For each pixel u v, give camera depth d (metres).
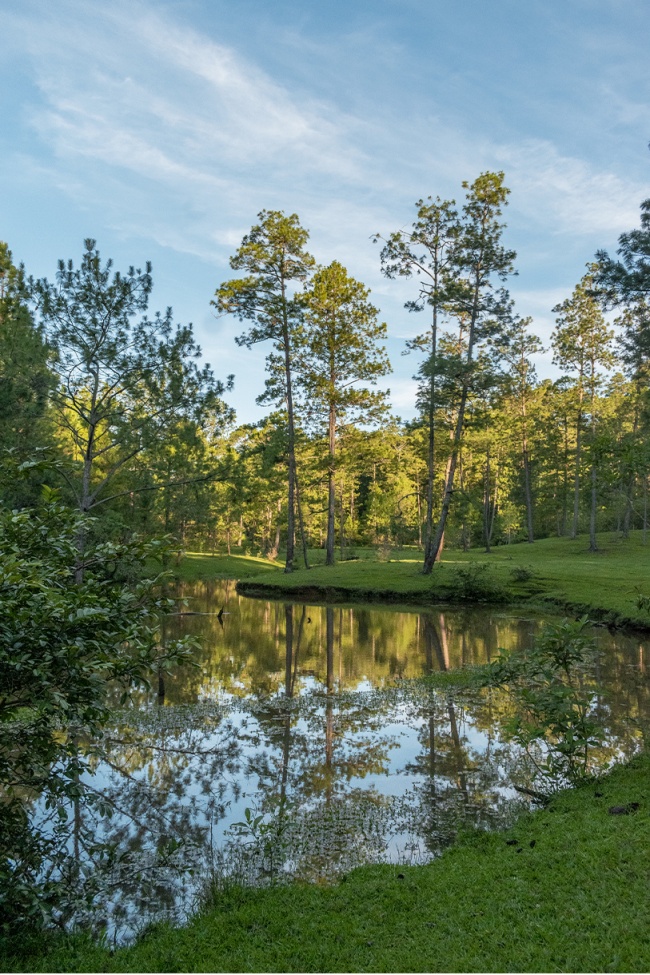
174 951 4.26
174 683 14.59
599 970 3.53
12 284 26.67
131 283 17.86
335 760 9.12
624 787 6.83
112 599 5.61
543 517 66.81
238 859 6.16
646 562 36.59
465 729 10.59
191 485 22.31
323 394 40.66
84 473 18.11
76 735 10.21
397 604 30.28
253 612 27.84
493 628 22.47
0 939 4.55
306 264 38.91
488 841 5.94
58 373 17.89
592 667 14.91
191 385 18.73
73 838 6.68
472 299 32.34
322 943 4.19
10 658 4.68
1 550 5.36
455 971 3.65
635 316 16.98
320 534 67.56
